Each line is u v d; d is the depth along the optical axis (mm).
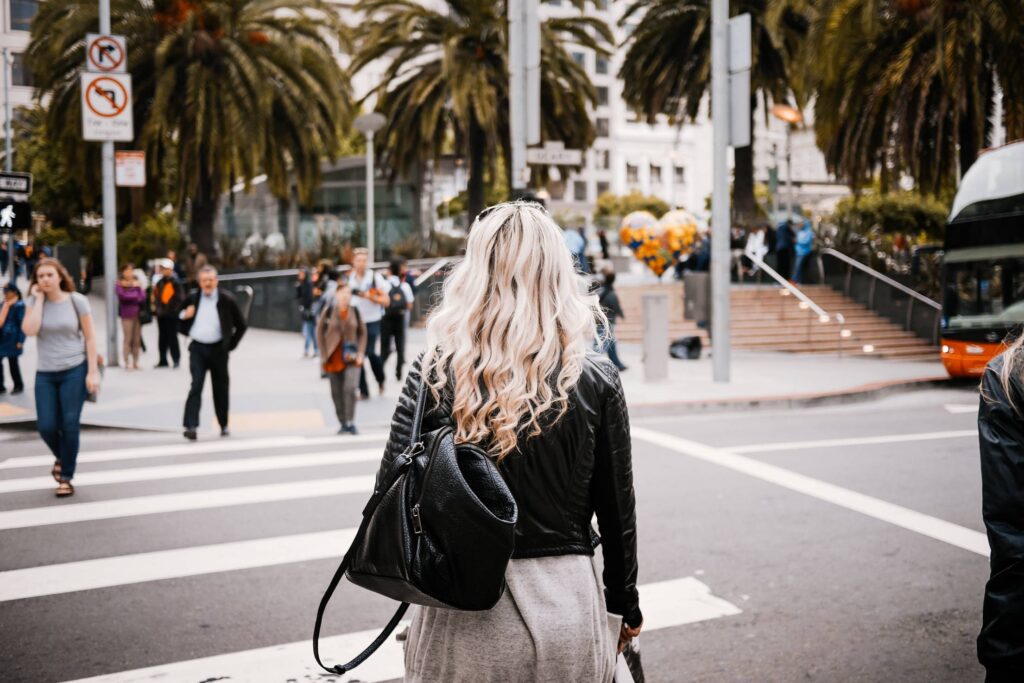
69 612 4410
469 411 1846
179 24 22406
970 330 13391
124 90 14039
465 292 1953
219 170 22953
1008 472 1950
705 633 4168
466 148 25203
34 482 7258
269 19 23484
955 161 19484
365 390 12078
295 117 23594
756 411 11578
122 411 10922
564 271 1982
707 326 16750
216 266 25031
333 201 30172
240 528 5867
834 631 4184
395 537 1695
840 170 21328
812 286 21891
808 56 17953
